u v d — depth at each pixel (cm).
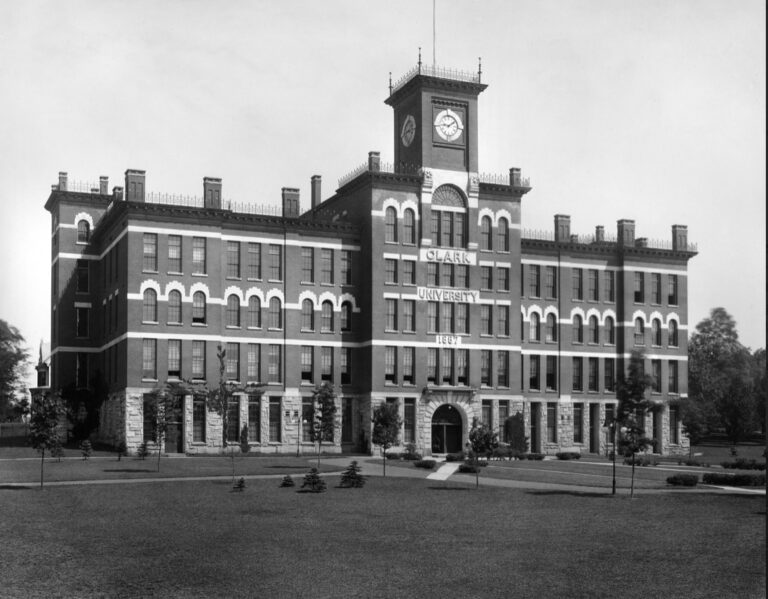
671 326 9900
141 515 3859
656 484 5556
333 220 9019
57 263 9044
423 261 8506
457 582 2595
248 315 8112
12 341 11562
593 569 2777
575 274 9606
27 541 3192
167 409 6462
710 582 2605
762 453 9650
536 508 4253
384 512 4044
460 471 6269
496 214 8850
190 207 7838
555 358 9425
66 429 8588
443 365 8550
